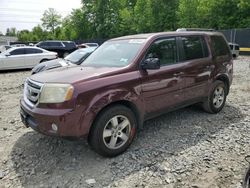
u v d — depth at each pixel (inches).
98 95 137.0
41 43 906.1
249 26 1269.7
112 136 146.3
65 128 131.2
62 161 146.2
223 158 145.4
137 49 164.6
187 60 187.3
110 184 124.6
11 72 568.1
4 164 144.1
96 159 147.1
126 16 1983.3
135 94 152.7
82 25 2452.0
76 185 124.5
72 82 134.0
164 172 132.8
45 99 134.0
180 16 1540.4
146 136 175.2
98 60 178.5
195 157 146.6
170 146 160.2
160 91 166.7
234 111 227.3
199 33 203.3
